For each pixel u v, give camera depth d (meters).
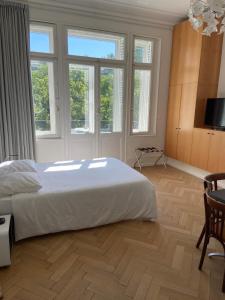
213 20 1.83
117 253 2.13
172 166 5.06
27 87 3.78
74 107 4.36
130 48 4.48
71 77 4.22
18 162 2.83
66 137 4.34
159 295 1.67
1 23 3.46
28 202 2.18
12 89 3.69
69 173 2.85
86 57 4.21
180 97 4.55
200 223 2.69
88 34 4.18
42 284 1.74
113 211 2.54
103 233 2.45
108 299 1.62
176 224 2.66
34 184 2.28
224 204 1.61
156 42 4.69
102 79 4.45
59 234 2.42
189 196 3.47
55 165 3.19
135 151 4.98
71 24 3.96
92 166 3.17
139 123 4.99
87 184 2.49
